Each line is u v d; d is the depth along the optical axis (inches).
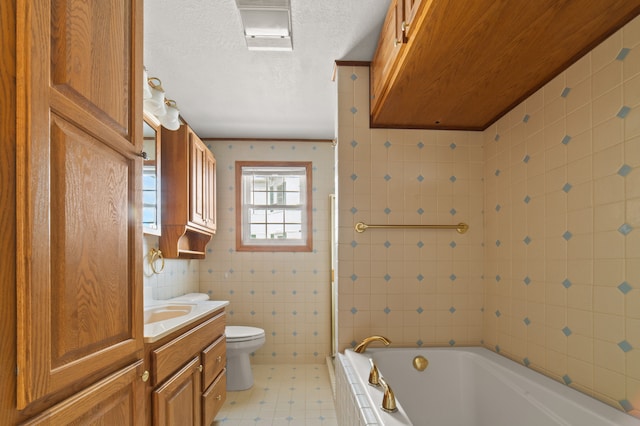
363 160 84.3
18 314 24.3
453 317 83.6
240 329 118.6
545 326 62.0
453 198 85.4
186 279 122.0
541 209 63.9
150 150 89.4
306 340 136.4
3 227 23.6
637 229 45.0
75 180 30.6
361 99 84.5
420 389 76.3
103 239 34.9
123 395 38.8
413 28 50.2
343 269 82.8
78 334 30.8
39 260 25.6
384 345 82.1
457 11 44.9
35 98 25.2
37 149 25.4
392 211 84.1
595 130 51.8
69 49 29.5
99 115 34.4
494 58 55.9
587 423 46.8
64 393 29.7
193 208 100.4
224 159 139.3
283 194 142.6
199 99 103.4
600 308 50.4
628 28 46.4
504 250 75.9
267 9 64.2
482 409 71.2
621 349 47.0
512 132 74.0
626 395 46.2
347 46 77.0
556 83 60.4
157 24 67.7
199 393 72.6
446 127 85.8
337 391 79.6
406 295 83.3
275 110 112.0
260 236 141.0
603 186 50.2
